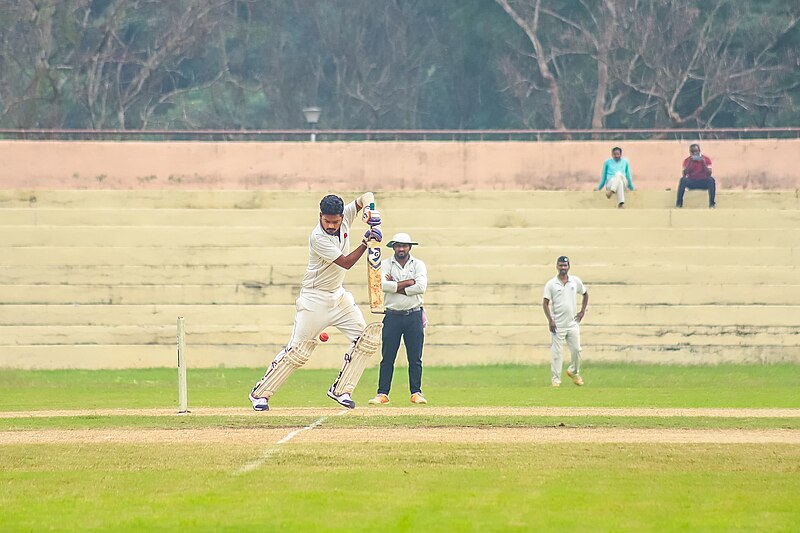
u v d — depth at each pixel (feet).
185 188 396.78
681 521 91.35
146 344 321.11
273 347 319.88
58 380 283.59
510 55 651.66
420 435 138.72
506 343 319.88
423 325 195.93
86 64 615.16
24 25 598.75
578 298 324.39
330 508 95.96
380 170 396.98
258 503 97.91
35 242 340.80
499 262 337.52
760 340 320.29
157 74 650.02
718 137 595.47
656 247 338.75
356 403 203.72
